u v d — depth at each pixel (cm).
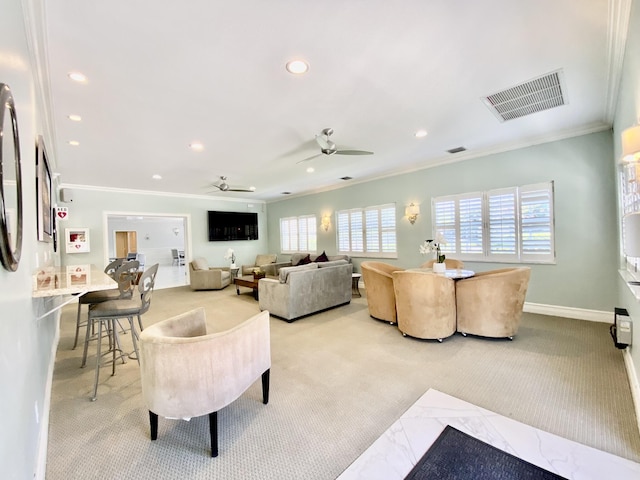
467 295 350
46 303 233
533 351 304
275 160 481
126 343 362
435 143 426
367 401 224
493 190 469
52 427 199
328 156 467
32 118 193
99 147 387
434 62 227
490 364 279
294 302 435
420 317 338
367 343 342
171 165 495
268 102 280
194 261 741
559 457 165
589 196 387
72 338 378
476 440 180
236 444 181
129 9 164
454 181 516
